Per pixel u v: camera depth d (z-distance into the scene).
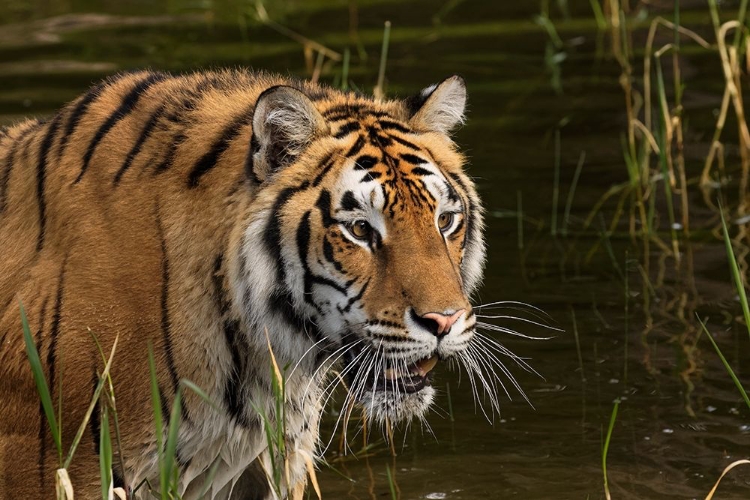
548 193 15.34
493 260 13.77
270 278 7.84
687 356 11.61
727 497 9.55
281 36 21.06
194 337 8.02
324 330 7.97
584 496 9.70
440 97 8.48
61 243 8.15
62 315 8.02
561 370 11.55
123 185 8.13
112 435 8.03
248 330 7.99
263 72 9.02
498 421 10.94
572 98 18.25
